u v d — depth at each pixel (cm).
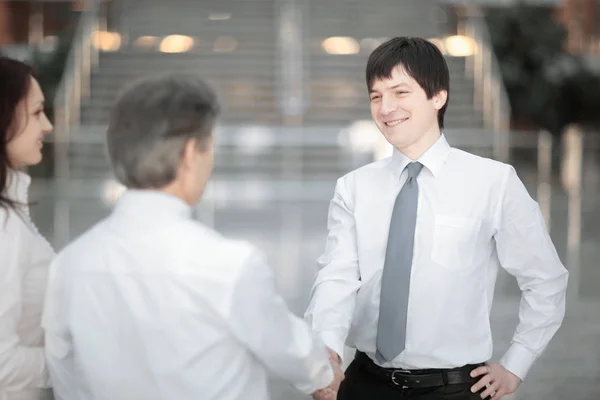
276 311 194
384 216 270
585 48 2373
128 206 193
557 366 530
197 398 190
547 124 2088
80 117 1755
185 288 188
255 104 1811
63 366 207
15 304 219
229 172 1634
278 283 745
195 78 198
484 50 1872
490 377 261
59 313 201
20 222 225
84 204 1359
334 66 1900
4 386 216
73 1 2142
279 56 1920
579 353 559
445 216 261
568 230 1138
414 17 2067
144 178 191
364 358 275
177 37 1986
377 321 269
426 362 260
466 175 264
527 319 266
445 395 260
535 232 263
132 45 1950
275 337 193
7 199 224
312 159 1673
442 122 272
